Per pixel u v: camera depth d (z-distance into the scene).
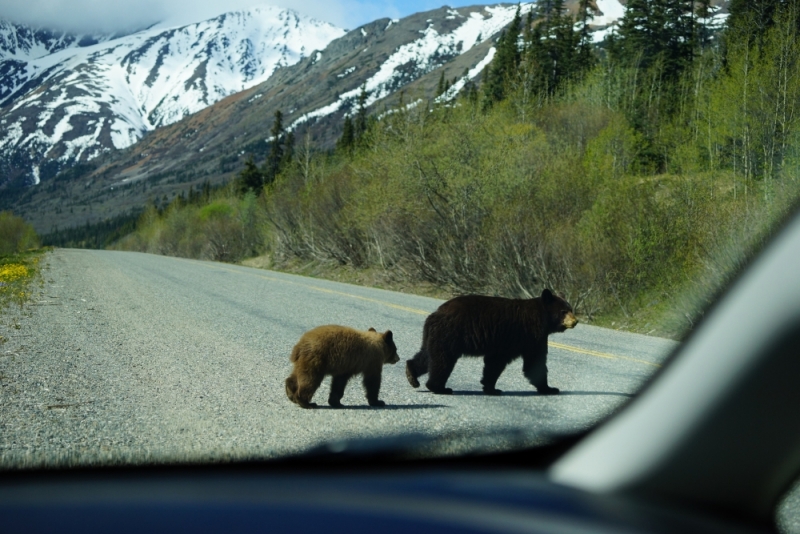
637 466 2.07
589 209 18.66
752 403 1.90
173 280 21.97
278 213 37.25
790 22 24.70
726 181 18.42
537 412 6.13
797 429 1.85
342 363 6.23
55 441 4.95
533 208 19.31
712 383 1.96
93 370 7.69
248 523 1.67
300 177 41.34
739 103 24.30
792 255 1.87
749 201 14.30
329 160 47.09
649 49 54.84
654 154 31.75
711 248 13.27
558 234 17.36
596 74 42.91
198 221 66.75
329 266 30.97
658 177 18.62
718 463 1.95
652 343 11.52
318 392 7.06
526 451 2.64
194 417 5.82
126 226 184.00
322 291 19.31
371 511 1.82
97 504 1.81
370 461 2.41
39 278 20.27
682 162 18.34
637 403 2.13
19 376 7.18
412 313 14.37
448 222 22.11
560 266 17.25
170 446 4.83
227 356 8.84
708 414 1.96
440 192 21.98
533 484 2.16
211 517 1.71
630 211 16.08
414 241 23.61
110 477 2.69
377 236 25.86
